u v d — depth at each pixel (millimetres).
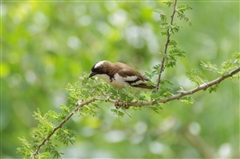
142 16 14453
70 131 6562
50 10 15508
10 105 15773
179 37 13289
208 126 13375
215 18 13344
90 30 15203
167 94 6562
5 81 15570
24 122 16031
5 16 15734
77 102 6633
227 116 12789
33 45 15461
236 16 13328
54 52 15414
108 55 14625
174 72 13242
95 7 15141
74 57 15172
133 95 6617
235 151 13133
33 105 15789
